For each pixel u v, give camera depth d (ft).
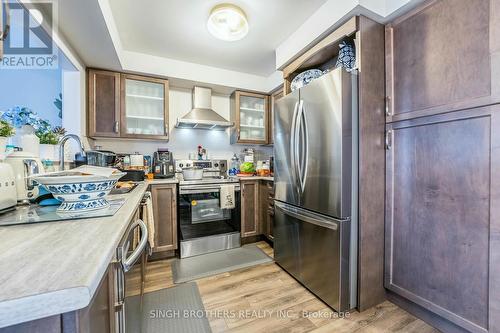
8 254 1.58
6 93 5.72
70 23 4.95
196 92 9.47
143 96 8.24
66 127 6.60
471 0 3.68
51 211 2.83
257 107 10.49
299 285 5.92
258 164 10.37
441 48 4.09
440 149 4.17
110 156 6.30
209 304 5.12
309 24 5.96
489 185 3.54
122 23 6.15
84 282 1.22
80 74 6.74
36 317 1.12
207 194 8.11
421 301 4.50
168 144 9.63
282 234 6.74
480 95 3.60
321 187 5.16
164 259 7.52
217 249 8.20
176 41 7.14
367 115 4.89
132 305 3.08
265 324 4.50
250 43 7.31
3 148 3.18
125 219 2.52
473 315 3.76
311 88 5.38
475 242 3.72
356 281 4.95
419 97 4.46
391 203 5.05
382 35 5.08
